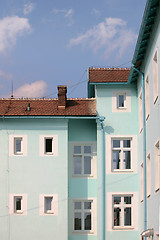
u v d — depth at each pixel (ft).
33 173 111.96
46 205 111.75
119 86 113.80
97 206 110.22
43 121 113.70
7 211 110.83
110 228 109.29
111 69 115.34
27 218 110.42
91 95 126.21
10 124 113.60
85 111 113.60
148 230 92.84
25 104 116.47
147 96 100.73
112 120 112.68
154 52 89.30
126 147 112.68
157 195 88.63
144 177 101.30
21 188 111.45
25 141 113.09
